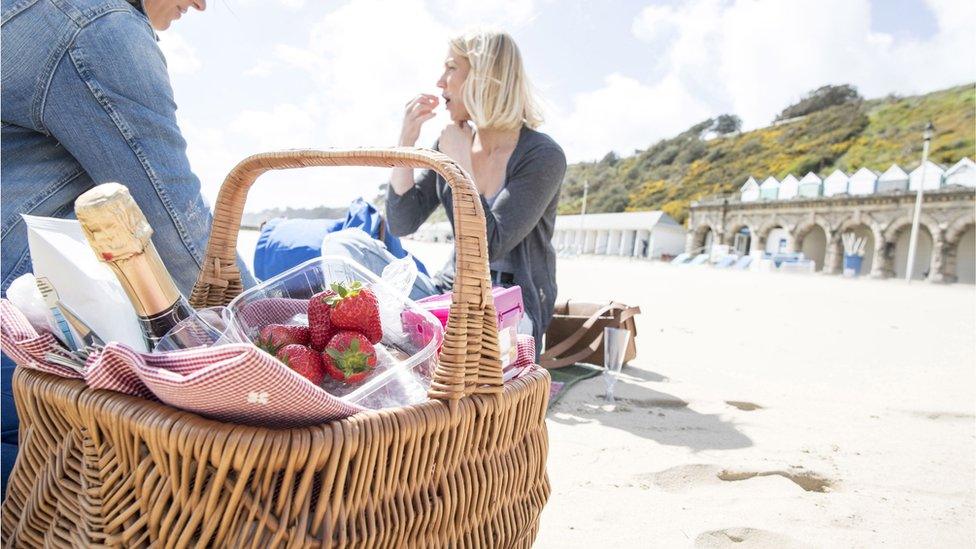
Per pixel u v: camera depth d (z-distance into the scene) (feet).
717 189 236.63
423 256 56.70
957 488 5.88
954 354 14.82
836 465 6.45
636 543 4.59
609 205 273.75
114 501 2.19
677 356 13.17
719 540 4.70
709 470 6.16
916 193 114.42
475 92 7.89
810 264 112.68
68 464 2.39
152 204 4.08
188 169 4.31
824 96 243.19
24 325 2.50
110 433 2.18
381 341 3.34
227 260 3.51
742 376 11.18
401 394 2.71
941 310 29.71
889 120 206.39
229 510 2.03
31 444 2.56
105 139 3.93
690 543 4.62
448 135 8.26
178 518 2.09
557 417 7.79
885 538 4.79
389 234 8.95
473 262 2.54
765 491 5.73
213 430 2.00
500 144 8.29
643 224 164.86
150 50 4.15
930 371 12.32
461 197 2.57
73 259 2.89
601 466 6.15
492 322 2.62
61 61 3.81
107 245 2.33
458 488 2.57
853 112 217.36
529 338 3.53
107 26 3.91
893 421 8.27
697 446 6.86
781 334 17.89
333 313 2.93
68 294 2.89
